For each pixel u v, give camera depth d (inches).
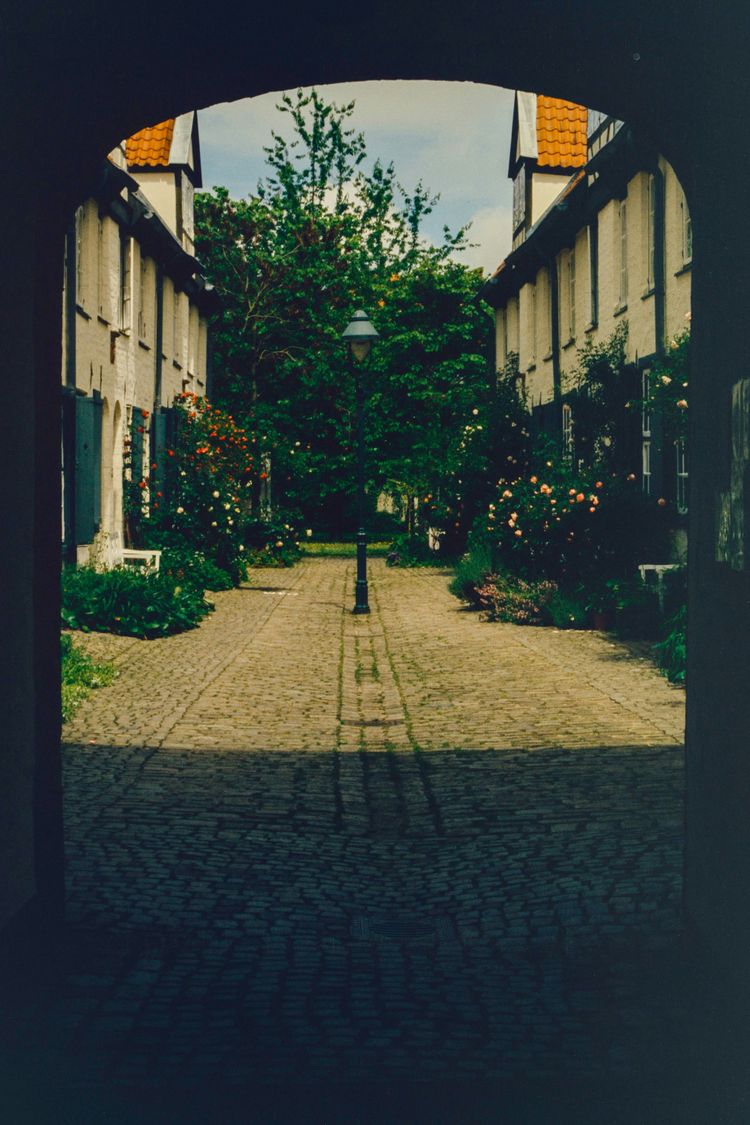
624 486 692.7
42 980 183.2
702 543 190.4
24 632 183.2
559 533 685.9
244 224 1577.3
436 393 1483.8
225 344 1581.0
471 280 1507.1
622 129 699.4
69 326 725.9
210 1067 153.6
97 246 797.9
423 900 232.2
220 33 187.3
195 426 1033.5
